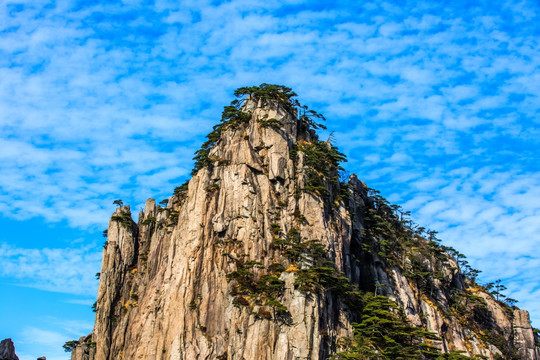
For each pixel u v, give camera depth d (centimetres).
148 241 16925
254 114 15175
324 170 14588
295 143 15088
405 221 18488
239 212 13550
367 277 15300
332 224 13938
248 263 12594
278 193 14000
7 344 15962
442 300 16738
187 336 12400
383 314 12500
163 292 13575
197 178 14525
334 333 12200
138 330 13888
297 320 11738
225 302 12569
